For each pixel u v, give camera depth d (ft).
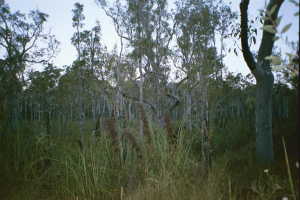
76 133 19.17
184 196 10.68
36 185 13.57
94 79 26.50
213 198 10.65
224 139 24.25
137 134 13.23
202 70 20.70
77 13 36.81
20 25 24.08
